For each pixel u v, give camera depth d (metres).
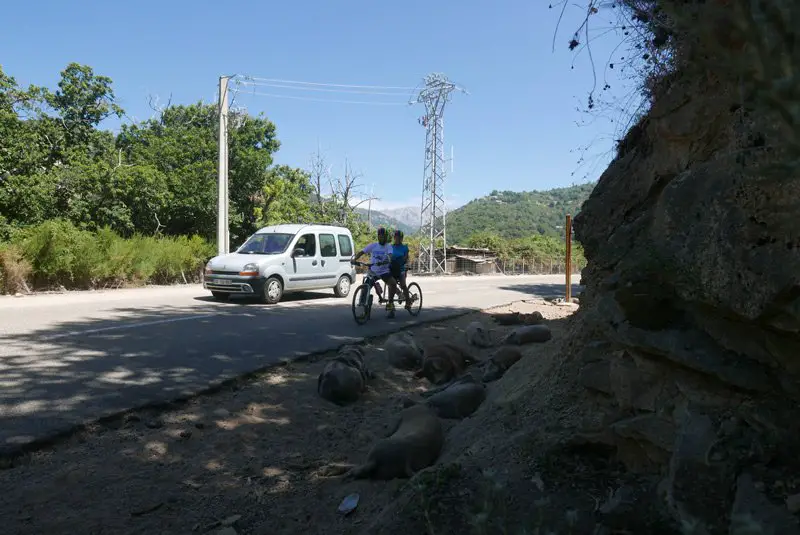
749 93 1.09
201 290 18.33
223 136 22.55
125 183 24.62
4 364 6.61
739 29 1.05
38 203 21.12
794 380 2.28
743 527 1.61
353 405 5.77
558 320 11.27
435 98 44.84
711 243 2.39
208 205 27.47
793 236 2.06
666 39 2.99
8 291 15.66
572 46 3.10
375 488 3.68
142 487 3.74
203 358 7.29
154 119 33.84
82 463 4.07
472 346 8.77
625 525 2.46
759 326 2.32
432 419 4.40
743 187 2.25
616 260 3.40
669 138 3.27
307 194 37.19
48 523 3.23
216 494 3.70
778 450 2.20
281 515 3.43
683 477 2.33
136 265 19.34
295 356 7.62
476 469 3.33
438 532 2.70
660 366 2.84
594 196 4.28
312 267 15.20
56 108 25.81
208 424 5.01
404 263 11.77
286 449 4.55
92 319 10.42
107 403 5.28
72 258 17.08
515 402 4.27
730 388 2.47
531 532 2.45
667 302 2.76
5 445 4.21
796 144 1.07
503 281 32.09
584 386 3.54
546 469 3.13
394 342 7.85
